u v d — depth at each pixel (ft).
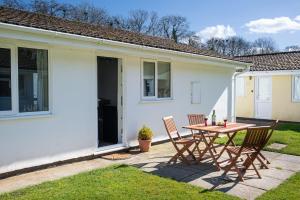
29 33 18.66
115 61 31.04
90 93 24.31
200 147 28.07
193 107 35.91
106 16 84.17
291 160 23.67
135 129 28.25
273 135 34.68
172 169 20.90
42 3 68.74
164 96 31.89
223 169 20.76
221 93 41.34
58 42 20.36
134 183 17.49
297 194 16.11
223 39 124.88
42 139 21.07
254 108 55.52
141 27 100.78
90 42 22.40
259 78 54.70
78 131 23.41
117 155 25.17
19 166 19.80
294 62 53.31
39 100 21.22
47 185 17.07
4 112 19.19
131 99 27.86
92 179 18.17
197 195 15.79
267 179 18.86
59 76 22.13
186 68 34.73
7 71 19.42
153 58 29.94
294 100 50.83
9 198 15.16
